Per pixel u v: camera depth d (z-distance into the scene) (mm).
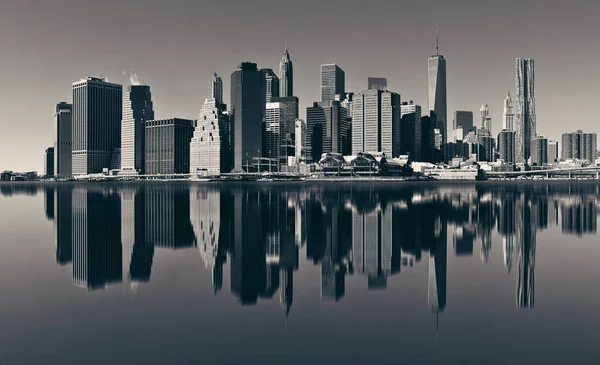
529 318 32219
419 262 53250
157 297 38281
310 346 27891
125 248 63781
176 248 64062
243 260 55281
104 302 36750
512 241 68500
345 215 115000
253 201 178375
